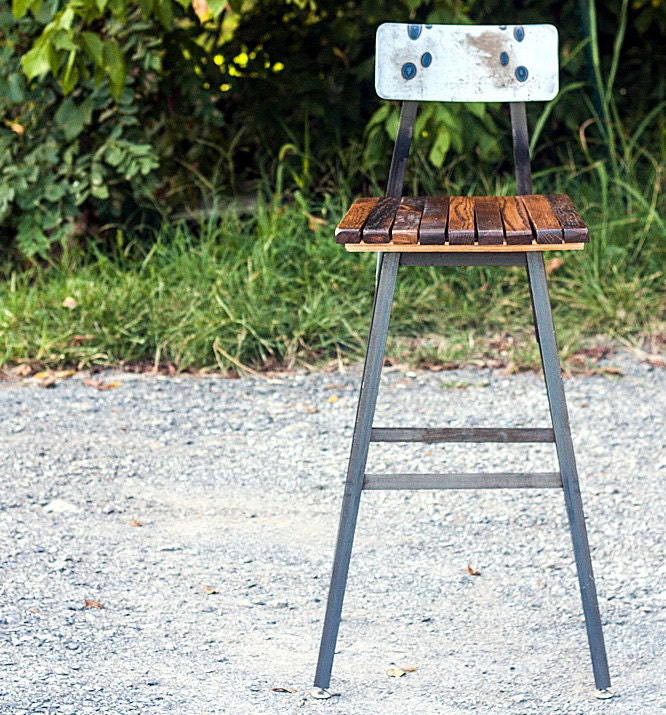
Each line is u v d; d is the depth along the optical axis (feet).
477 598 9.99
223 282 17.92
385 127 20.30
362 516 11.89
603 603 9.82
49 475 12.82
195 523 11.62
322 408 15.20
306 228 19.80
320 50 22.08
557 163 22.52
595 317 17.88
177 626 9.44
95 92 18.90
